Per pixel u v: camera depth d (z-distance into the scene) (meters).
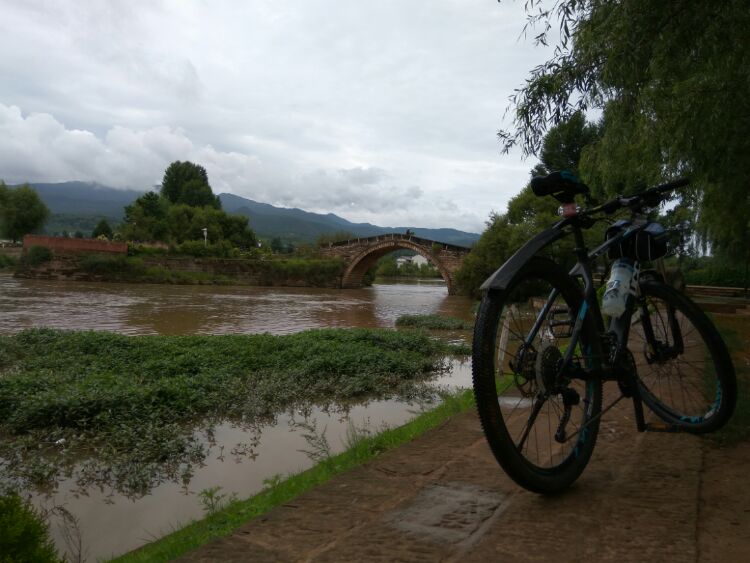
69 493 5.98
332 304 43.03
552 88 5.07
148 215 97.62
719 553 1.83
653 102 5.56
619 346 2.55
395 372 12.97
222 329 24.17
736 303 19.97
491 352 2.07
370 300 49.44
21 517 2.01
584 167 8.37
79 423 7.97
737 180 6.24
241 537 2.04
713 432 3.01
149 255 71.88
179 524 4.99
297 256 83.88
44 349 14.58
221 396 9.85
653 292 2.82
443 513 2.22
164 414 8.66
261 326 25.97
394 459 3.08
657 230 2.57
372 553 1.88
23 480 6.29
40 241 64.31
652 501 2.28
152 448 7.16
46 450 7.29
